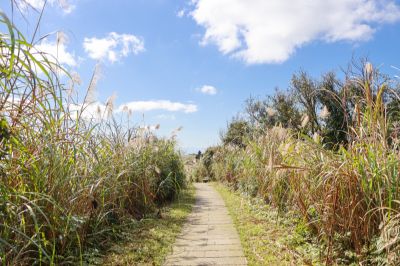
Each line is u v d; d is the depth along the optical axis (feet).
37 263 12.22
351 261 12.70
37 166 12.08
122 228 19.38
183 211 26.96
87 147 16.19
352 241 12.94
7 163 10.39
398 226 10.52
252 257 15.05
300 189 16.26
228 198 34.04
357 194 12.34
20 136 11.33
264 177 24.56
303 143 16.61
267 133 25.79
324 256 13.65
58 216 12.71
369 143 12.70
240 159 35.04
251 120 57.16
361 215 12.42
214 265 14.34
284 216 20.33
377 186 12.16
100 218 17.10
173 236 19.07
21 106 10.07
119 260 14.76
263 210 24.00
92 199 15.76
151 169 27.94
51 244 11.99
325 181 13.46
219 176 52.21
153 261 14.79
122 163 21.95
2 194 9.89
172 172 32.42
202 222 23.06
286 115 61.77
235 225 21.56
